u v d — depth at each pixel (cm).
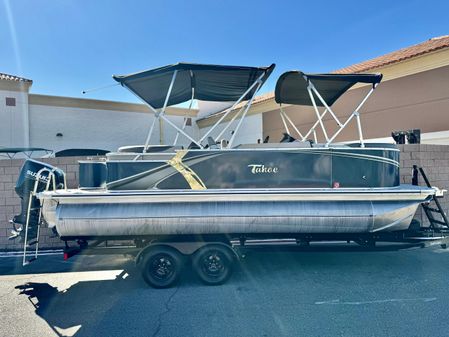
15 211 597
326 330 291
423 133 854
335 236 428
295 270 461
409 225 428
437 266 470
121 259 539
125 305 356
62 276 460
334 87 522
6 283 434
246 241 420
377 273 443
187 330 298
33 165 448
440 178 644
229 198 407
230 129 1530
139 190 407
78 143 1522
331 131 1085
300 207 405
